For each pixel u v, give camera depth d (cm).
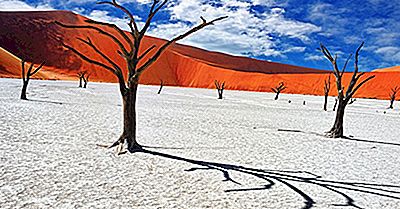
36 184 561
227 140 1135
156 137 1104
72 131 1096
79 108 1822
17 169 634
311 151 1023
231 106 2855
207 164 778
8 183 555
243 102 3634
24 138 923
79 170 661
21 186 546
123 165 721
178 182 626
